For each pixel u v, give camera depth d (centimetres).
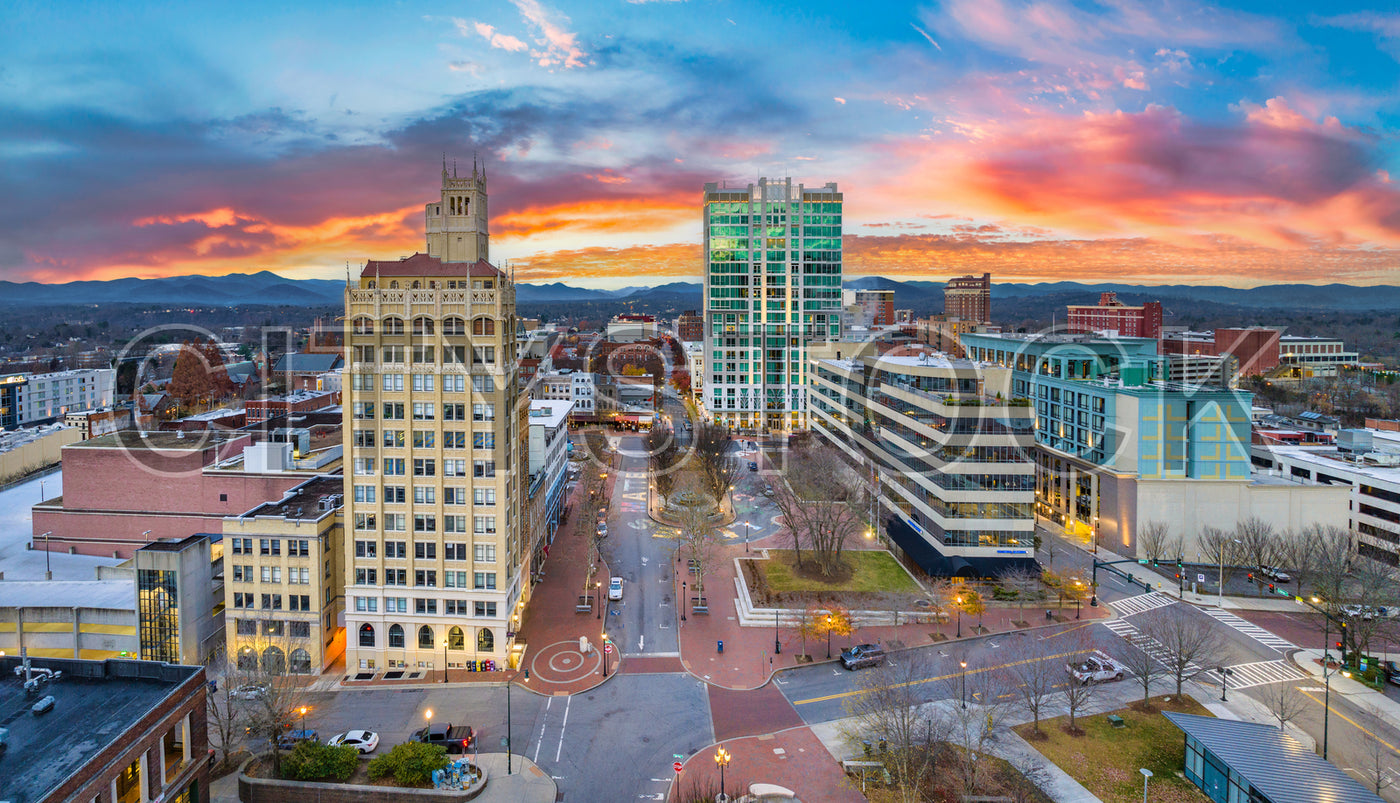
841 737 7200
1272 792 5622
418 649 8775
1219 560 11006
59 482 15875
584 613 10194
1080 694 7425
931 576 10756
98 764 4688
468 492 8606
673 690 8162
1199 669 8175
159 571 8406
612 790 6412
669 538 13575
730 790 6359
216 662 8788
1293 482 12231
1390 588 9288
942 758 6719
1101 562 11425
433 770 6347
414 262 9106
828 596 10419
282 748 6894
